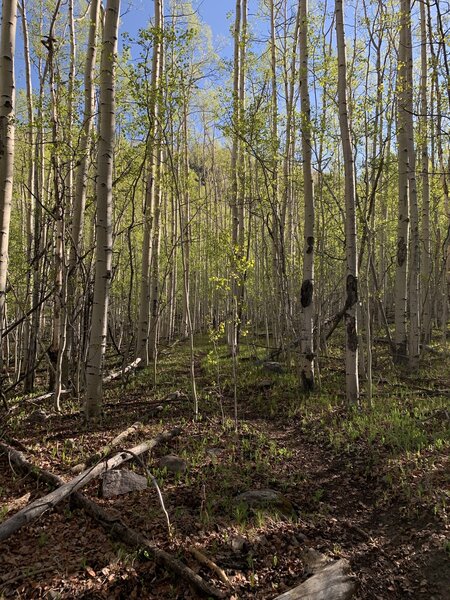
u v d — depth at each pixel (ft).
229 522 12.95
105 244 21.26
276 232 34.94
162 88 21.21
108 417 22.53
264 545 12.05
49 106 24.48
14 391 30.55
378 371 32.14
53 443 18.86
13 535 12.28
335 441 19.04
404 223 32.81
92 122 28.53
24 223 47.67
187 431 20.53
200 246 67.62
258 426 21.75
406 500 14.17
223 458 17.56
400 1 30.53
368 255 24.07
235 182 40.19
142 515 13.15
